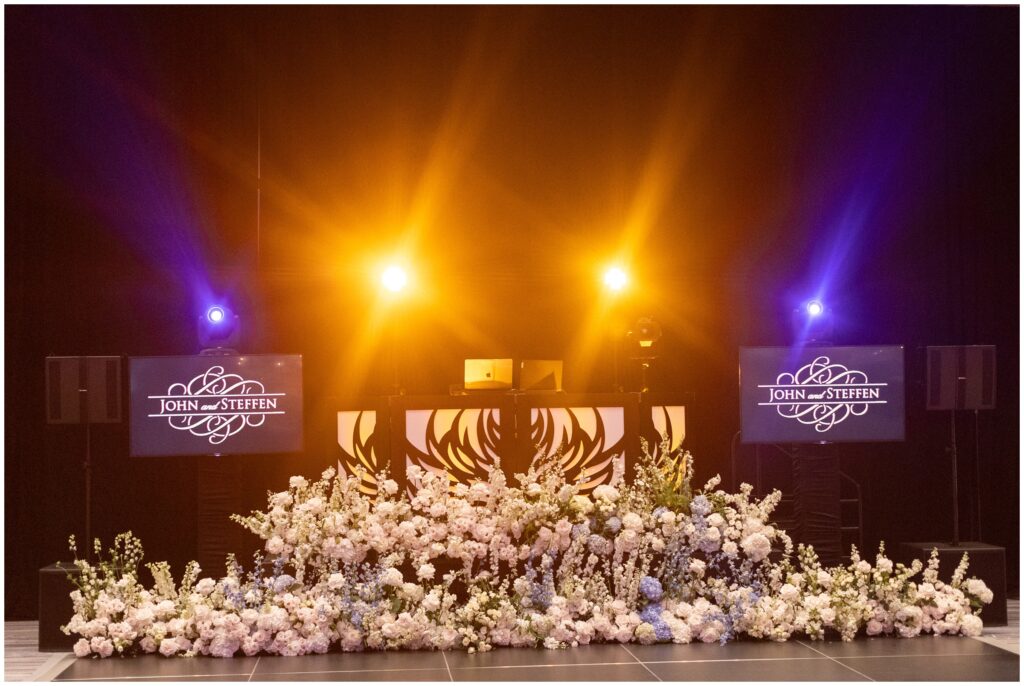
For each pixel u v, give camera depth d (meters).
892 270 7.27
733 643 5.34
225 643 5.17
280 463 6.98
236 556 5.71
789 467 7.05
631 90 7.43
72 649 5.54
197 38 7.06
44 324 6.68
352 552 5.30
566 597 5.40
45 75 6.77
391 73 7.34
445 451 5.89
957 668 4.87
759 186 7.43
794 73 7.38
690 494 5.60
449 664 4.99
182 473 6.72
